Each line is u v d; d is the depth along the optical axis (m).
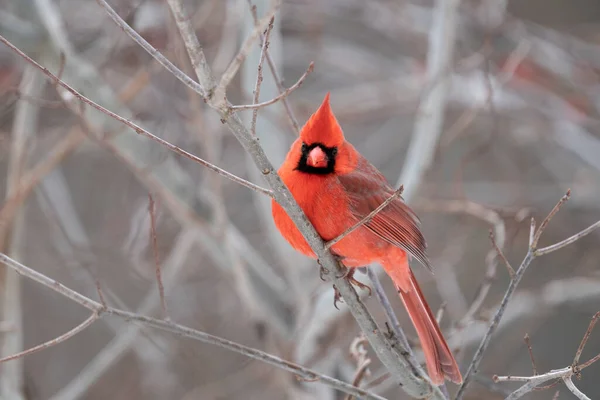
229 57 11.31
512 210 9.59
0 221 9.45
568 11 16.31
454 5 10.09
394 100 13.32
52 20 9.77
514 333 11.65
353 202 6.29
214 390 11.06
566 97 13.62
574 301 11.49
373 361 10.60
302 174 6.23
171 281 10.51
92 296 11.32
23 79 9.62
